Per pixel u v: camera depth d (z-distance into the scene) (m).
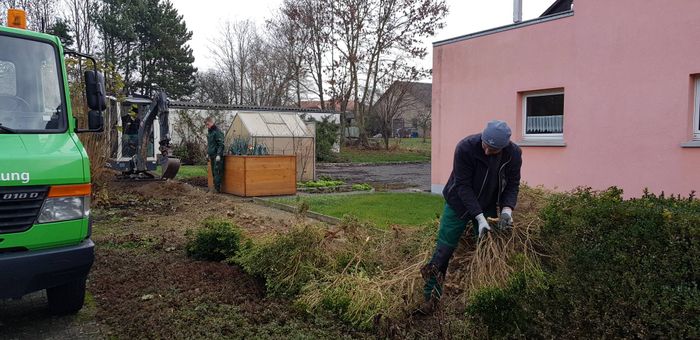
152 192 12.95
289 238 5.49
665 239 3.21
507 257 4.77
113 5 41.97
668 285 3.07
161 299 5.09
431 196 12.80
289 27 36.88
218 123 26.73
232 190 13.52
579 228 3.59
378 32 32.91
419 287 4.80
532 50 10.72
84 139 10.64
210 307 4.84
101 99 5.51
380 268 5.36
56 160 4.44
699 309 2.83
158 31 43.22
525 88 10.89
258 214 10.33
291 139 16.70
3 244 4.11
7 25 5.41
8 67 4.93
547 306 3.34
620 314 3.04
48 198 4.34
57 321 4.77
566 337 3.16
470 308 3.61
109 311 4.88
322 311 4.58
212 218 7.05
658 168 8.74
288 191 13.52
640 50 8.90
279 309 4.78
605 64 9.43
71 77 10.23
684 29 8.30
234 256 6.18
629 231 3.34
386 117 37.25
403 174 22.67
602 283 3.21
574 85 9.97
